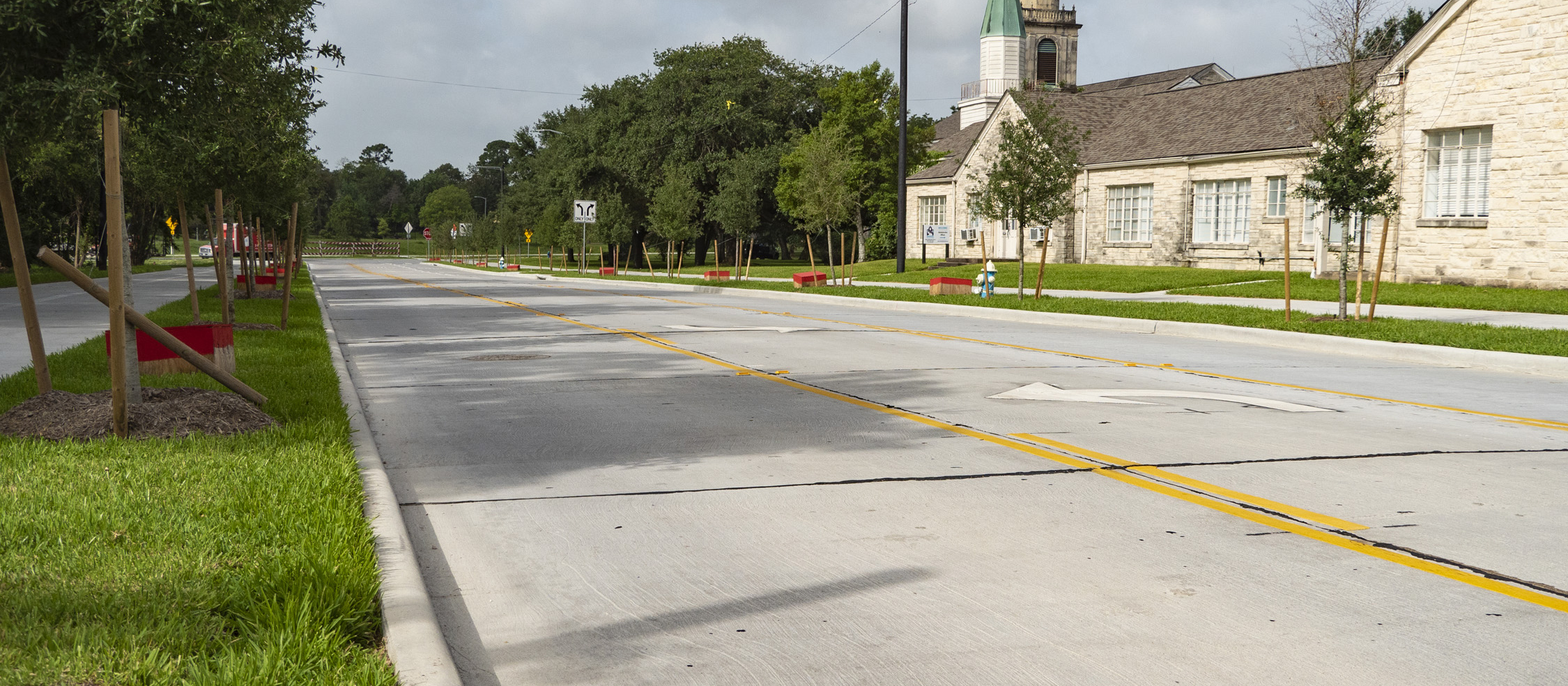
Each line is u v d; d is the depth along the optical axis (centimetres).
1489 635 432
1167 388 1160
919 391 1134
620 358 1463
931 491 679
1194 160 3647
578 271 5566
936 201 5100
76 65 740
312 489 599
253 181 1755
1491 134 2675
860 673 398
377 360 1466
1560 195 2522
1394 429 905
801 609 467
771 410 1009
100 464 666
